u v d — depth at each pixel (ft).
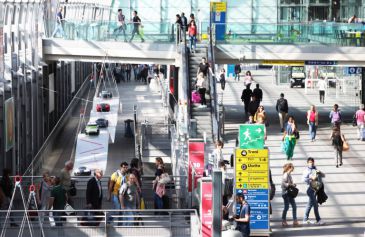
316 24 282.15
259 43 282.56
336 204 183.01
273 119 297.12
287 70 430.20
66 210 142.61
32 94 268.21
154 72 470.80
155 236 146.00
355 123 283.38
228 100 354.74
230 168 200.03
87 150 261.03
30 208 152.66
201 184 141.38
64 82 376.48
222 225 138.72
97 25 288.10
